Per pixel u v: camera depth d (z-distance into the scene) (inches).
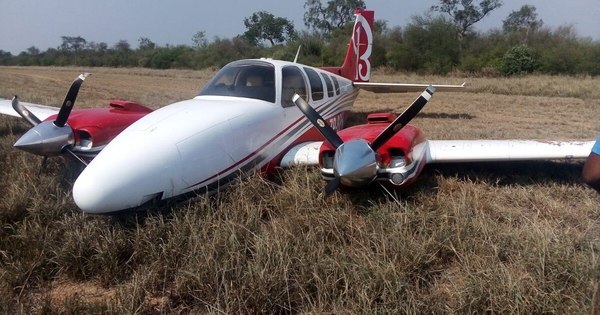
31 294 124.6
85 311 112.0
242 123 184.1
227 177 177.0
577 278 111.3
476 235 140.0
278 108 207.8
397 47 1206.9
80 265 132.5
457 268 127.6
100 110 213.0
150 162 153.6
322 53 1393.9
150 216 149.7
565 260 117.4
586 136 319.6
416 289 113.5
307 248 130.7
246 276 117.5
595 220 160.4
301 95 233.9
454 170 214.7
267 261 121.4
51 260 133.5
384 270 115.8
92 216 154.9
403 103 540.1
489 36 1243.8
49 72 1376.7
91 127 195.2
